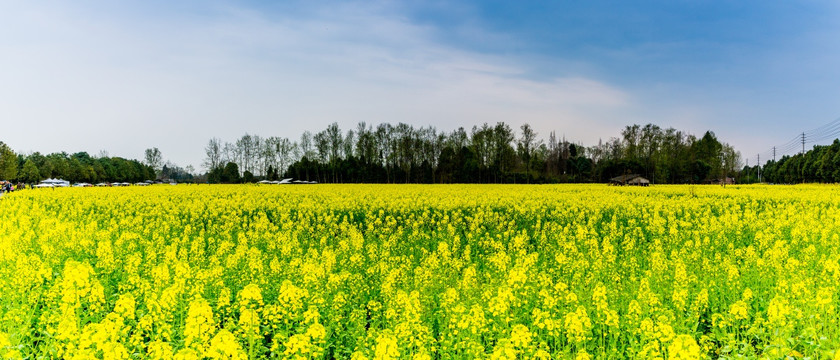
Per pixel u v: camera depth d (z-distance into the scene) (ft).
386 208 93.76
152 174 547.49
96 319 31.58
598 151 391.04
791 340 27.61
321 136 332.60
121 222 74.49
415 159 322.14
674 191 140.56
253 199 113.39
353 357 23.93
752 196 115.03
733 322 30.53
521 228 79.10
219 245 60.44
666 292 36.88
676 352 22.50
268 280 40.73
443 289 39.01
